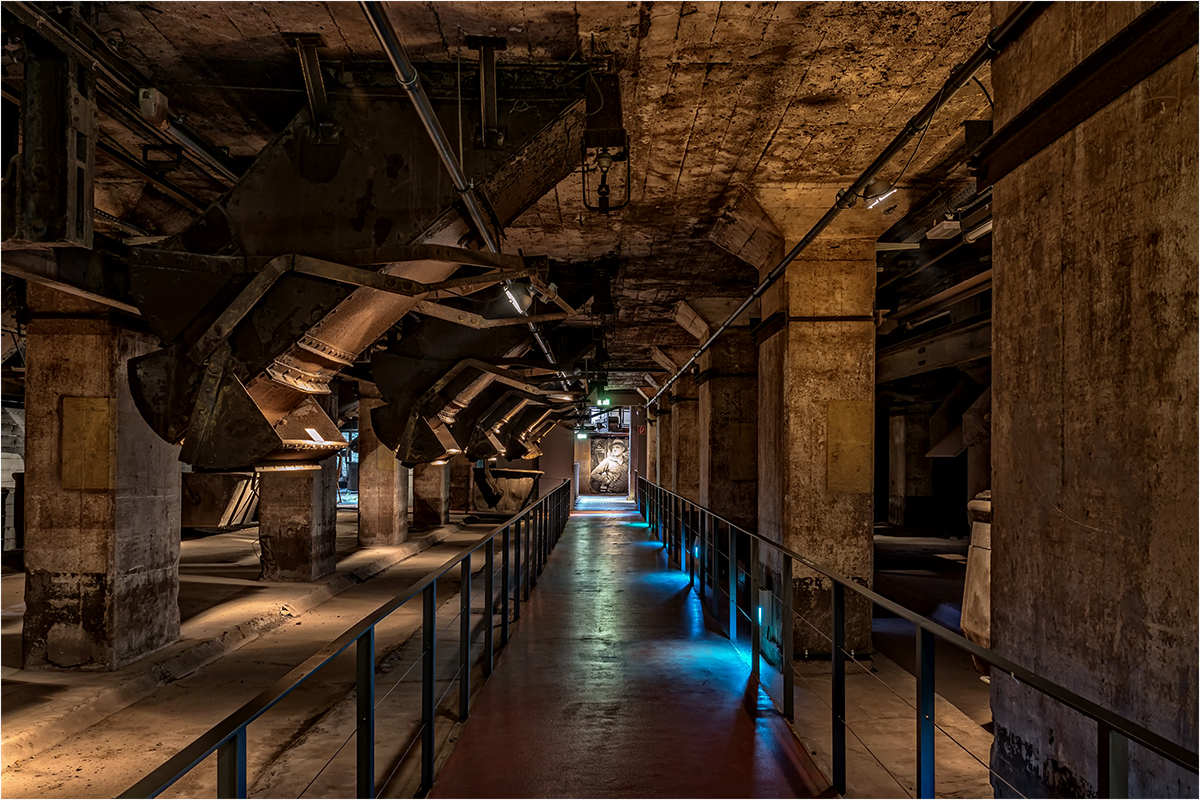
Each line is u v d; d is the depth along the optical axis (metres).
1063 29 2.46
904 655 7.74
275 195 4.52
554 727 4.44
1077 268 2.36
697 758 3.98
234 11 3.87
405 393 8.91
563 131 4.68
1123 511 2.13
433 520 17.70
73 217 3.77
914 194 6.77
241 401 4.42
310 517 10.08
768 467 7.74
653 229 8.40
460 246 5.20
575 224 8.20
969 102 4.98
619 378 24.78
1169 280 1.94
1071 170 2.39
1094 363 2.27
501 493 22.20
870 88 4.80
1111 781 1.69
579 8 3.85
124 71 4.36
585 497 36.03
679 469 17.31
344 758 4.28
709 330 12.92
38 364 5.96
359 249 4.45
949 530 17.91
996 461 2.92
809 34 4.14
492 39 4.15
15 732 4.53
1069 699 1.79
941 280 11.00
